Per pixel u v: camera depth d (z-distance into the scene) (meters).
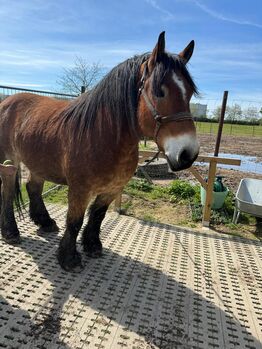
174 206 5.05
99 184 2.54
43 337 2.06
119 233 3.75
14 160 3.27
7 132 3.19
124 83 2.29
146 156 4.11
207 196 4.15
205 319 2.40
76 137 2.52
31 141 2.88
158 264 3.12
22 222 3.77
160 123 2.01
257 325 2.39
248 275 3.08
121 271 2.93
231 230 4.25
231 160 3.96
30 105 3.16
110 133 2.38
